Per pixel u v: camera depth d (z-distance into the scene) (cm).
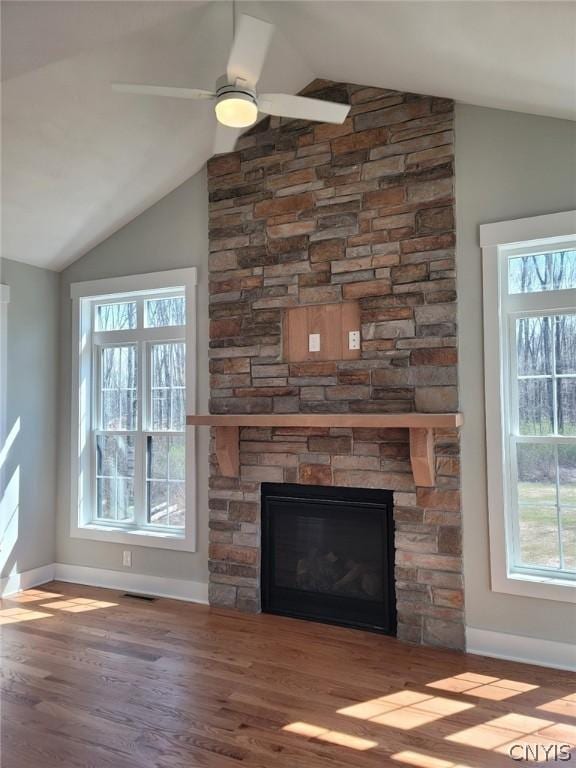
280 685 270
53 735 229
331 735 228
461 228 319
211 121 355
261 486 372
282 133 371
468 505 312
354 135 348
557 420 303
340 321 349
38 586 434
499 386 306
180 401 418
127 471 441
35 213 382
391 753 216
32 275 441
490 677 277
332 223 352
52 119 311
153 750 218
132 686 270
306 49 311
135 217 429
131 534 420
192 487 396
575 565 296
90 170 361
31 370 439
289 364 362
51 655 305
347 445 343
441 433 316
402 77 308
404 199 332
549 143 299
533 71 249
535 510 307
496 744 221
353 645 317
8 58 258
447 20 227
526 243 304
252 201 379
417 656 302
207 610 376
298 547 364
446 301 318
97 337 455
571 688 266
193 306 399
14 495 422
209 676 280
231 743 223
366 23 257
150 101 321
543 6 196
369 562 342
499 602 303
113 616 366
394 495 329
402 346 329
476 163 316
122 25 257
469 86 291
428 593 317
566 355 302
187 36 282
